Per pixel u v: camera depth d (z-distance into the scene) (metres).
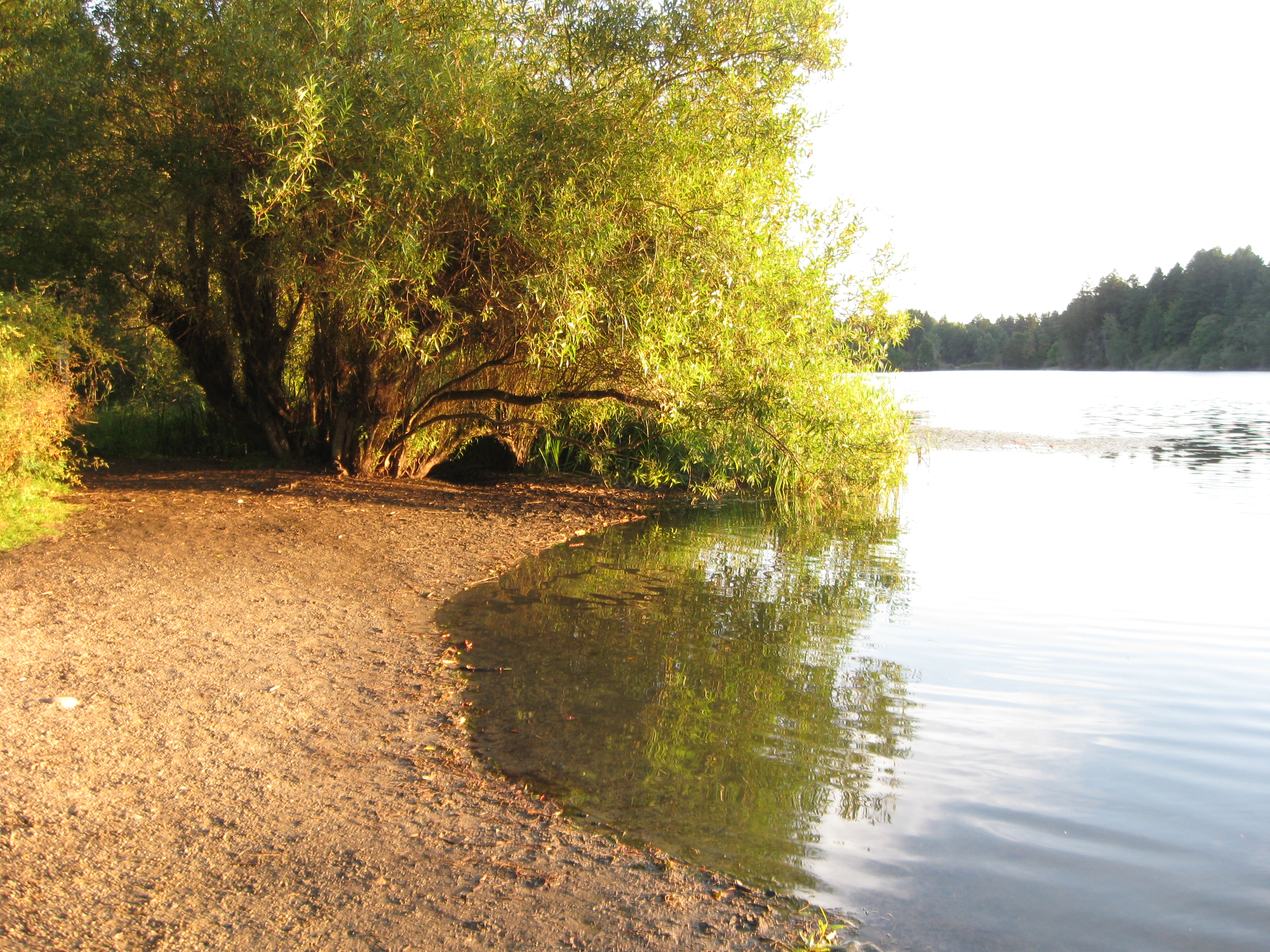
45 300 10.09
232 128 10.55
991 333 145.12
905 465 14.07
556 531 11.17
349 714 5.09
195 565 8.01
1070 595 8.31
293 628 6.54
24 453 8.86
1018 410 38.03
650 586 8.55
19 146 10.33
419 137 9.10
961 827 3.95
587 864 3.59
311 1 9.70
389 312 9.84
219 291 13.02
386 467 14.16
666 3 10.02
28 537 8.48
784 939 3.10
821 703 5.50
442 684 5.68
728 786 4.36
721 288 9.97
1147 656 6.50
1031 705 5.50
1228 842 3.81
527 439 16.06
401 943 2.99
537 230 9.34
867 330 13.39
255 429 14.44
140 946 2.87
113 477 12.65
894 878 3.52
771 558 9.98
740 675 6.04
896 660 6.41
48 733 4.38
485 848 3.69
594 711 5.31
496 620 7.20
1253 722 5.23
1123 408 39.41
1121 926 3.19
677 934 3.12
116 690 5.04
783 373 10.95
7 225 10.73
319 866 3.45
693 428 11.83
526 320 10.03
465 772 4.44
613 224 9.30
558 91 9.62
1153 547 10.62
